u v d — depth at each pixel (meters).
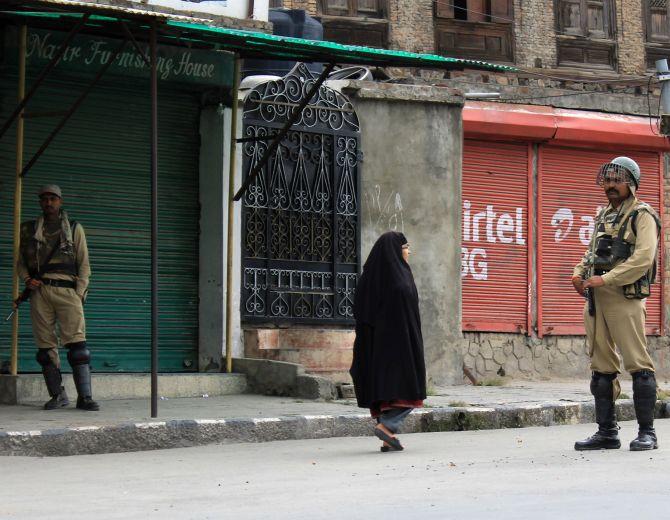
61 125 13.59
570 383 19.61
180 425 11.53
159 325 15.81
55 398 13.02
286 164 16.72
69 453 10.88
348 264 17.19
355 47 13.64
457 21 22.28
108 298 15.41
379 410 10.85
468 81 21.50
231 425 11.80
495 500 7.55
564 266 21.00
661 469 9.09
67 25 14.29
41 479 9.15
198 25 12.97
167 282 15.90
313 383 14.41
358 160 17.34
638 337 10.46
